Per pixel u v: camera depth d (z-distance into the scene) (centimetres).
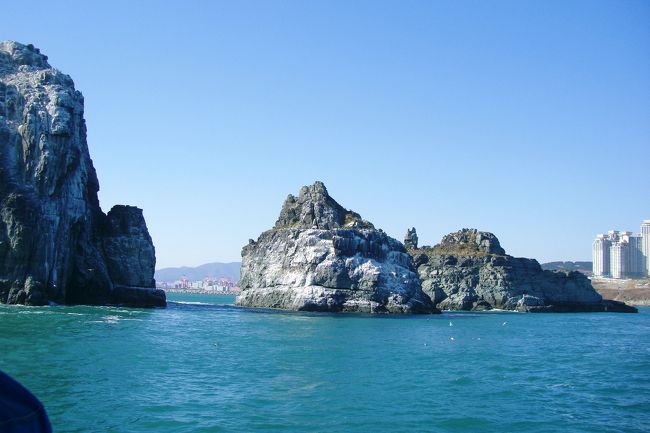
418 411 3747
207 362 5325
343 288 15350
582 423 3572
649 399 4288
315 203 17150
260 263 17112
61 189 11506
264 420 3403
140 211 13575
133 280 12988
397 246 17012
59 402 3559
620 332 11050
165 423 3247
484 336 9306
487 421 3544
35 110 11406
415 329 10231
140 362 5094
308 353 6291
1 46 12975
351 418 3522
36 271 10719
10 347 5428
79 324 7769
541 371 5509
